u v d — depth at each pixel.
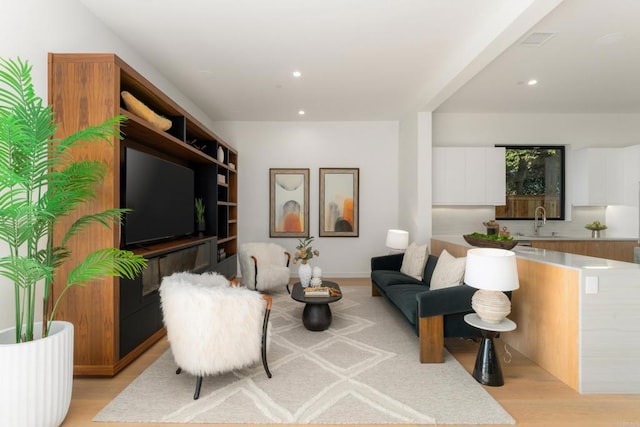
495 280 2.01
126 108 2.62
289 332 3.06
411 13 2.54
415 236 4.74
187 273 2.26
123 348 2.29
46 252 1.73
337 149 5.68
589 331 2.04
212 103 4.71
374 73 3.67
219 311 1.90
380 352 2.62
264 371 2.28
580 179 5.14
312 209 5.68
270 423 1.71
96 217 1.87
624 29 2.76
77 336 2.15
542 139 5.32
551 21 2.63
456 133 5.33
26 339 1.62
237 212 5.57
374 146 5.68
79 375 2.17
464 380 2.17
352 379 2.17
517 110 5.15
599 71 3.66
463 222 5.33
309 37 2.90
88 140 1.96
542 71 3.66
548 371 2.32
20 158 1.56
